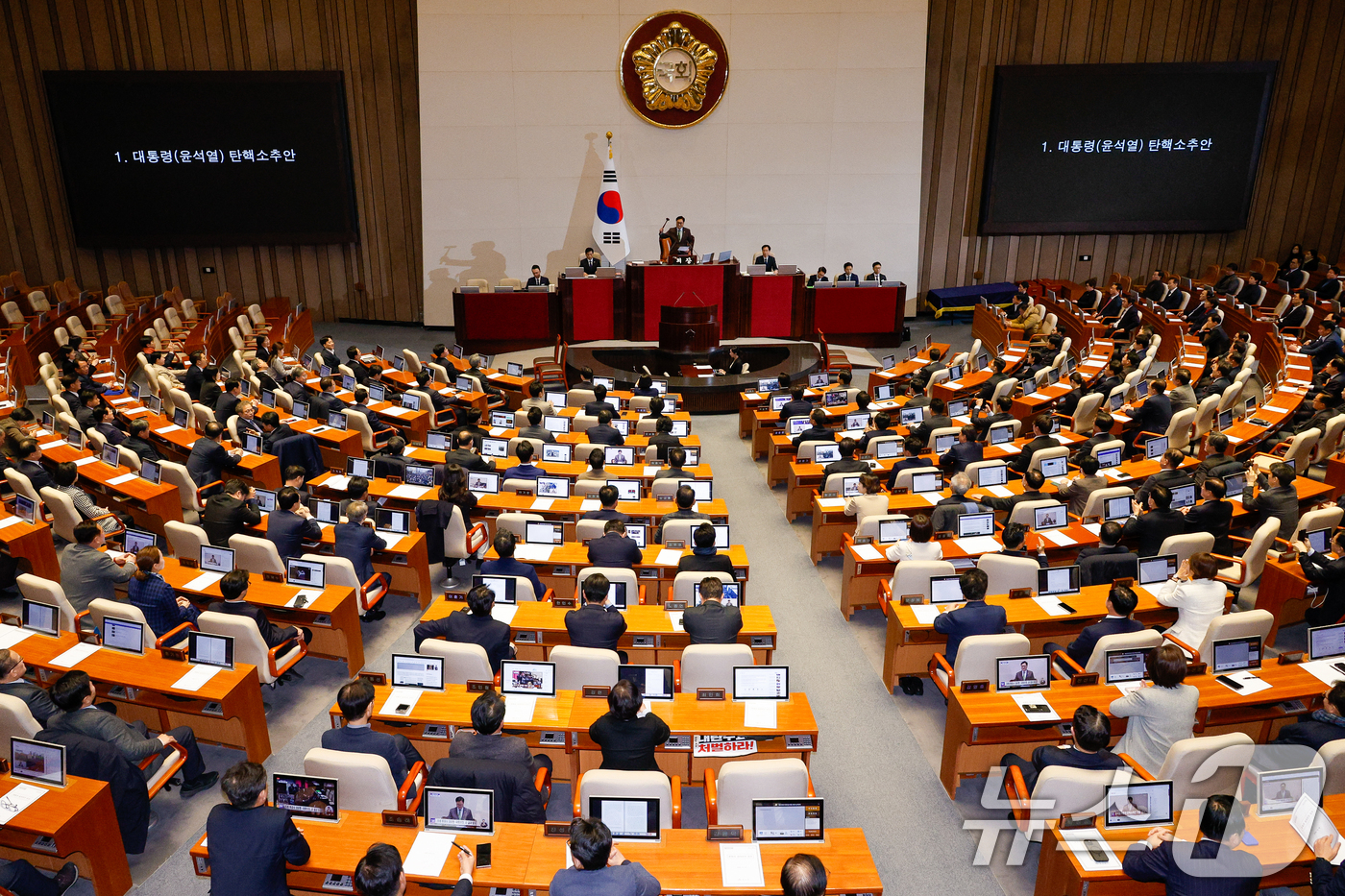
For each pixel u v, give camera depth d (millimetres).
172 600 7117
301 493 9656
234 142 20391
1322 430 11203
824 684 7906
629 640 7324
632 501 9734
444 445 11336
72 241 21422
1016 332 18844
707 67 20609
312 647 7887
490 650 6508
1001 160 21672
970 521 8641
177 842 5965
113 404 13055
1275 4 21547
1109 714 6023
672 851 4699
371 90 20922
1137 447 11922
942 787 6605
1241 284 21328
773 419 13250
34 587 6863
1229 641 6359
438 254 21562
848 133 21344
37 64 20109
